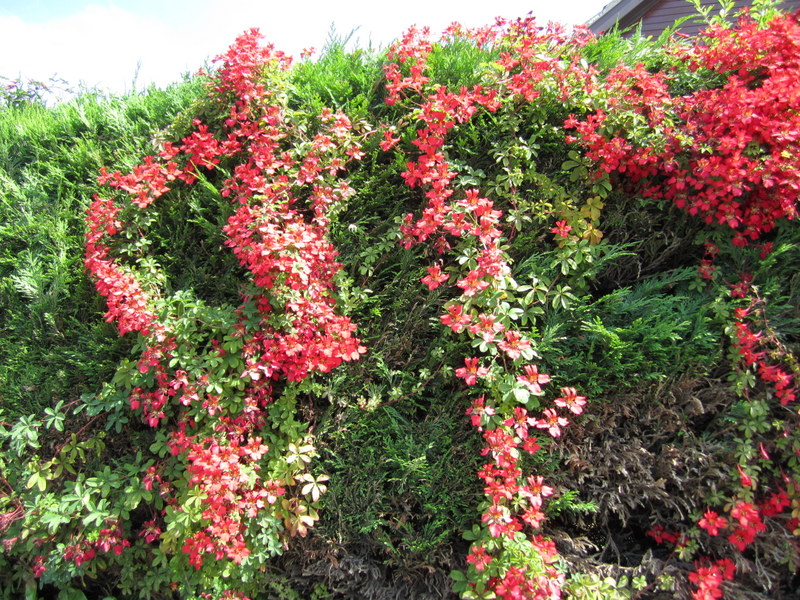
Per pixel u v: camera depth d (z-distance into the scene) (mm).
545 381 523
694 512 527
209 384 554
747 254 571
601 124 592
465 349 582
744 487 506
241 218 564
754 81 621
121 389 614
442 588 541
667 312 568
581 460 542
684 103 589
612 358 552
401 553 554
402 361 601
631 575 530
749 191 578
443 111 589
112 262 619
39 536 572
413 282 610
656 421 550
